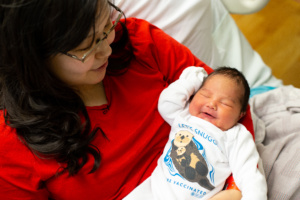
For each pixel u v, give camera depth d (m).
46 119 0.70
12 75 0.65
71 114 0.74
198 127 0.88
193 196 0.81
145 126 0.88
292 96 1.11
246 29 2.07
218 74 0.94
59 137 0.71
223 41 1.44
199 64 1.06
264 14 2.11
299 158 0.88
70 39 0.56
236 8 1.48
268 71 1.46
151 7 1.16
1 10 0.53
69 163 0.74
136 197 0.82
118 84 0.87
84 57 0.63
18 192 0.73
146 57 0.93
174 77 1.02
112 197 0.86
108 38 0.68
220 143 0.85
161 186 0.83
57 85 0.69
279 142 0.95
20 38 0.55
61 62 0.64
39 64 0.60
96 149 0.78
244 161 0.82
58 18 0.53
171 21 1.18
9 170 0.70
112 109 0.83
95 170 0.77
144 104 0.90
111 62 0.87
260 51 1.96
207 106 0.89
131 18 0.99
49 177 0.75
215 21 1.47
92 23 0.56
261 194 0.76
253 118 1.07
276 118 1.08
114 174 0.82
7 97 0.69
